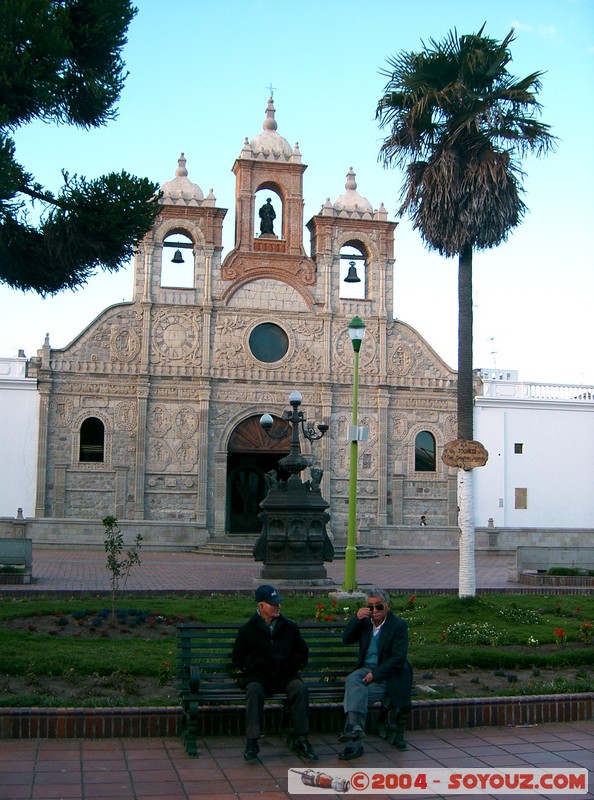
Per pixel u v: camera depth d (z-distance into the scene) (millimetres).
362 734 10945
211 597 24641
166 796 9445
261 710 10867
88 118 20641
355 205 55375
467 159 24031
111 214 19203
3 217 19766
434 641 17625
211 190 53156
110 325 51562
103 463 50719
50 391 50344
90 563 35688
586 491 55688
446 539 46562
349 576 25781
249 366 52781
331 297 54312
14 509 49500
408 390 54844
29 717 11445
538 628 19016
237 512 54688
